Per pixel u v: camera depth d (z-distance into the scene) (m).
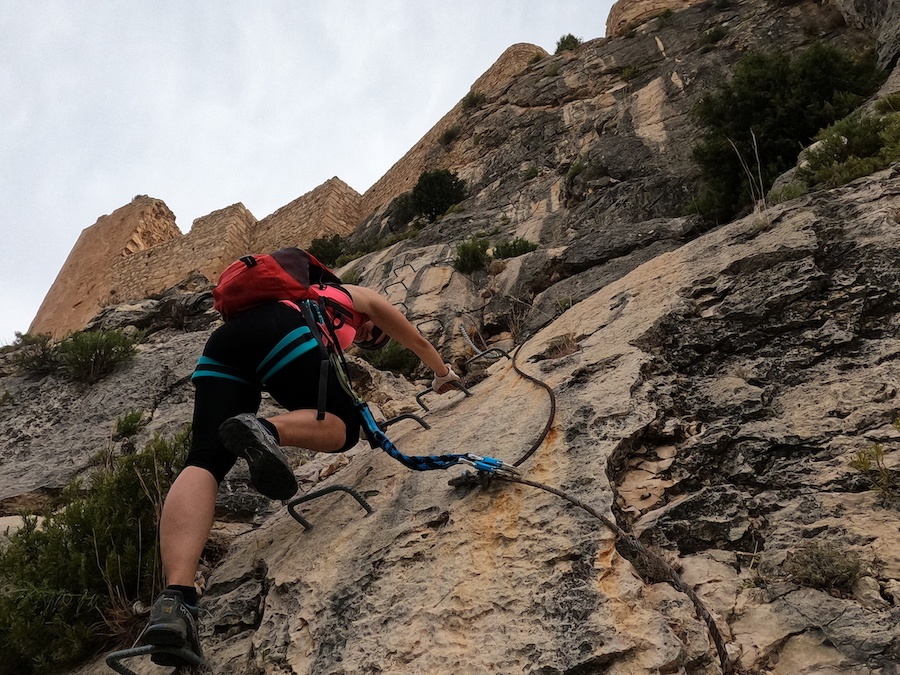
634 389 3.12
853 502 2.24
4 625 3.18
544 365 3.85
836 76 9.98
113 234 31.73
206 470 2.53
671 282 4.03
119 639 3.23
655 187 11.77
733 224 4.42
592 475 2.62
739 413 2.85
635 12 24.16
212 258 26.06
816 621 1.90
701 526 2.38
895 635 1.76
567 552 2.29
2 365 8.55
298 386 2.70
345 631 2.37
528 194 16.30
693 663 1.86
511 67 27.23
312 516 3.34
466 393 4.05
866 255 3.38
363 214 27.94
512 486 2.74
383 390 6.36
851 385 2.74
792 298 3.33
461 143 23.94
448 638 2.15
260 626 2.64
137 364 7.52
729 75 15.91
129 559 3.37
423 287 9.77
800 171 6.18
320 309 2.91
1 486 5.70
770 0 18.75
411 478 3.18
